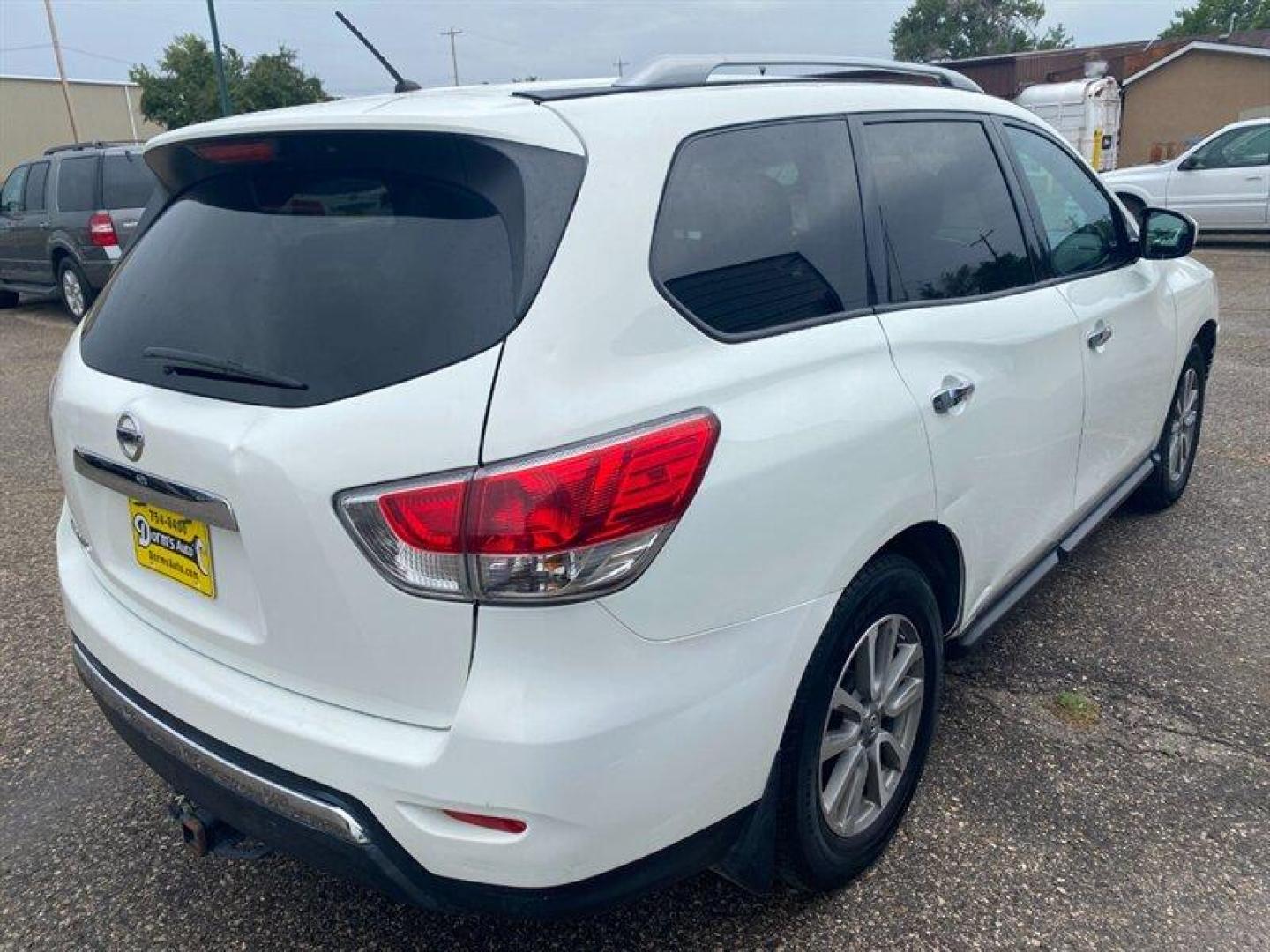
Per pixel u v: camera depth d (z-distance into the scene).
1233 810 2.76
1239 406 6.46
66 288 11.41
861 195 2.56
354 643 1.87
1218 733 3.09
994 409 2.76
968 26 65.19
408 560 1.77
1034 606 3.92
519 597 1.75
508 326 1.81
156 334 2.22
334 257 2.03
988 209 3.04
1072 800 2.82
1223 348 8.09
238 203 2.27
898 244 2.62
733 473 1.96
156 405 2.10
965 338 2.69
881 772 2.55
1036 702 3.28
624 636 1.83
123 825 2.88
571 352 1.82
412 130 1.96
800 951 2.36
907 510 2.40
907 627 2.55
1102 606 3.89
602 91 2.19
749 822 2.14
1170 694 3.30
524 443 1.75
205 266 2.22
